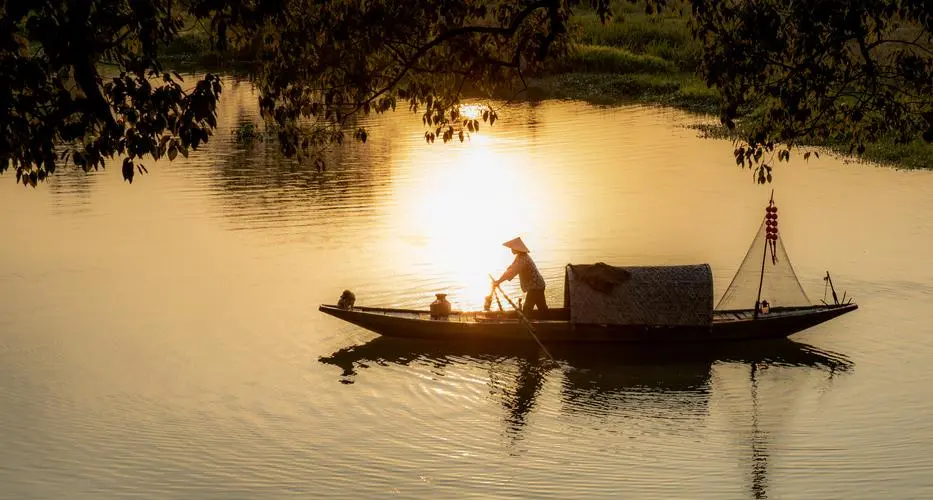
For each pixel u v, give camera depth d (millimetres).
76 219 22469
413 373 14328
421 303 16922
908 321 15891
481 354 15117
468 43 11445
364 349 15188
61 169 27609
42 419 12688
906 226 21125
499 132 33125
